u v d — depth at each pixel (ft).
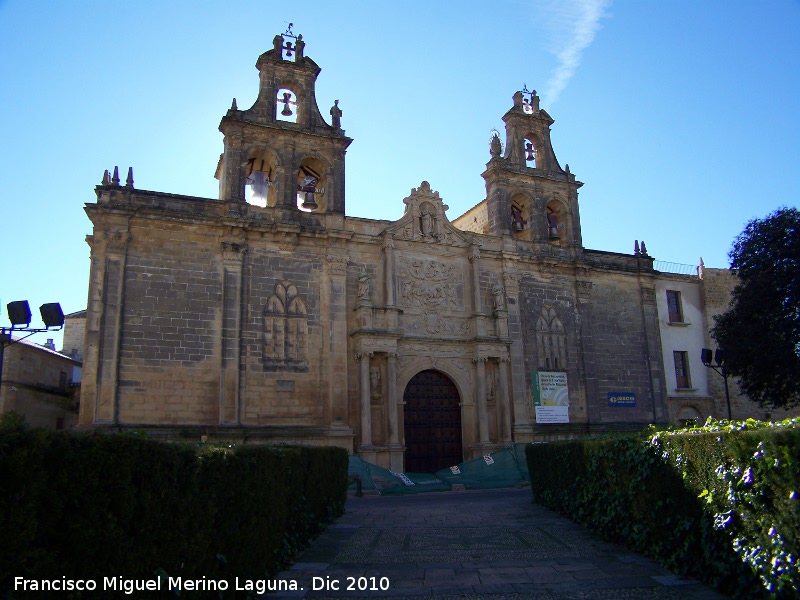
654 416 146.30
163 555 27.32
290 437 111.55
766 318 127.75
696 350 158.92
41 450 20.90
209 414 107.86
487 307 135.44
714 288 163.73
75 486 22.36
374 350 119.03
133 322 106.42
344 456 78.89
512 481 114.32
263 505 40.19
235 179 119.75
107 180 113.91
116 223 108.88
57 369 152.97
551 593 38.73
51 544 21.54
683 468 41.55
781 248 127.13
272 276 118.01
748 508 34.68
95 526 23.02
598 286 148.77
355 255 126.00
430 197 135.54
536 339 138.41
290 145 126.00
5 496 19.69
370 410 117.91
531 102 157.99
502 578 42.80
